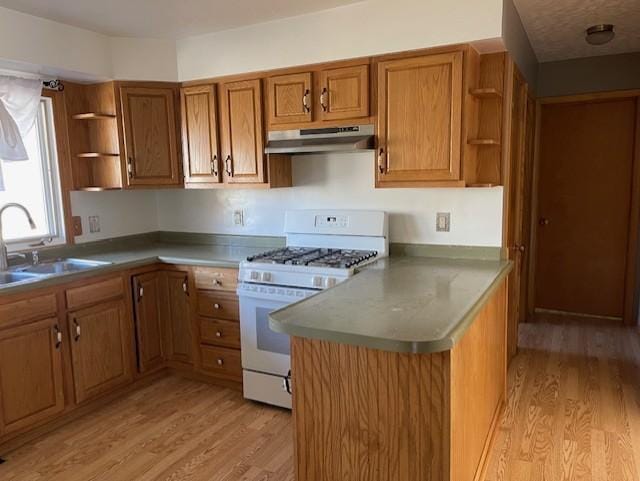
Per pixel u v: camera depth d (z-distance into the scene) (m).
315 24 2.79
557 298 4.75
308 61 2.84
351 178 3.14
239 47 3.05
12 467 2.34
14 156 2.82
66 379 2.72
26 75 2.96
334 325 1.60
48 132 3.16
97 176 3.38
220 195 3.65
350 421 1.67
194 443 2.52
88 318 2.82
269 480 2.21
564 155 4.52
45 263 3.07
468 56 2.47
